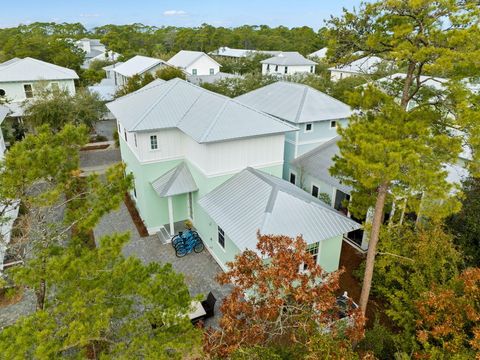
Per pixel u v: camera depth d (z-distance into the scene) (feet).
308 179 71.26
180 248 59.88
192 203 66.44
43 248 27.86
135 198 76.13
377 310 47.78
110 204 28.12
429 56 31.71
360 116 39.83
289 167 76.89
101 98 138.10
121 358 24.59
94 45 337.72
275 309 27.32
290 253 28.63
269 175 59.88
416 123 33.63
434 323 32.99
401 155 31.48
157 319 28.25
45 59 192.44
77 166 31.09
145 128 60.18
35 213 30.09
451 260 42.83
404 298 39.55
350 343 29.71
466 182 51.39
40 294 28.22
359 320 29.50
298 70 224.53
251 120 59.93
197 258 59.93
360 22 35.24
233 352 25.88
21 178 26.22
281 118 75.10
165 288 29.25
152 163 63.72
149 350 25.43
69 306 23.67
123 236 26.76
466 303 31.12
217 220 52.21
